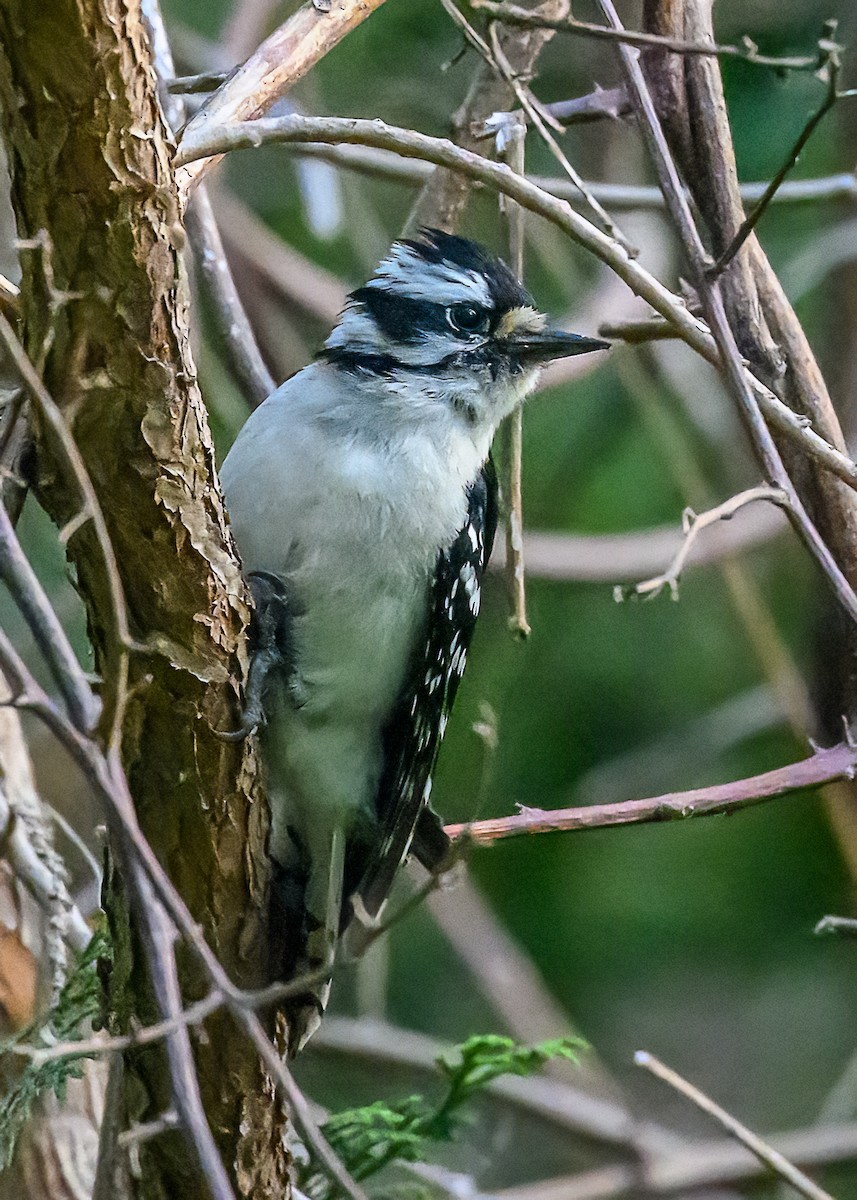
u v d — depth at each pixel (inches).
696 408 523.5
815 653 388.8
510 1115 488.1
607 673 528.7
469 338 357.4
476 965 518.0
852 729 378.3
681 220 298.4
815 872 526.6
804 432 301.3
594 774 514.6
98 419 245.1
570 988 533.3
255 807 282.8
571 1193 471.8
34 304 238.5
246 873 283.1
